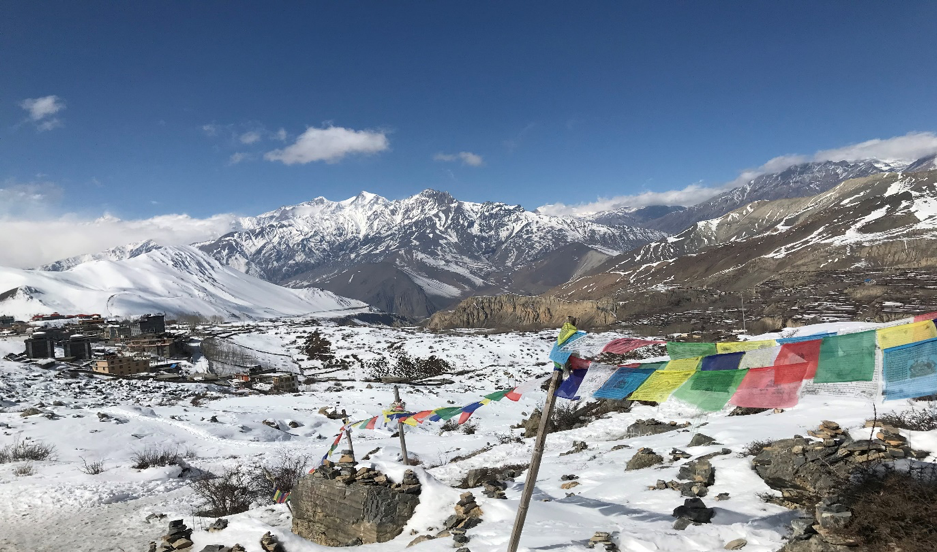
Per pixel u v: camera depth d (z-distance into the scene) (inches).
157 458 1380.4
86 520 901.8
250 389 3693.4
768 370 218.1
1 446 1542.8
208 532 582.9
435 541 482.6
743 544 402.6
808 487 490.0
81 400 2726.4
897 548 351.6
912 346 191.8
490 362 4552.2
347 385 3754.9
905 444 499.5
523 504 310.8
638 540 415.8
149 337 5536.4
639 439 946.7
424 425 2046.0
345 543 549.6
